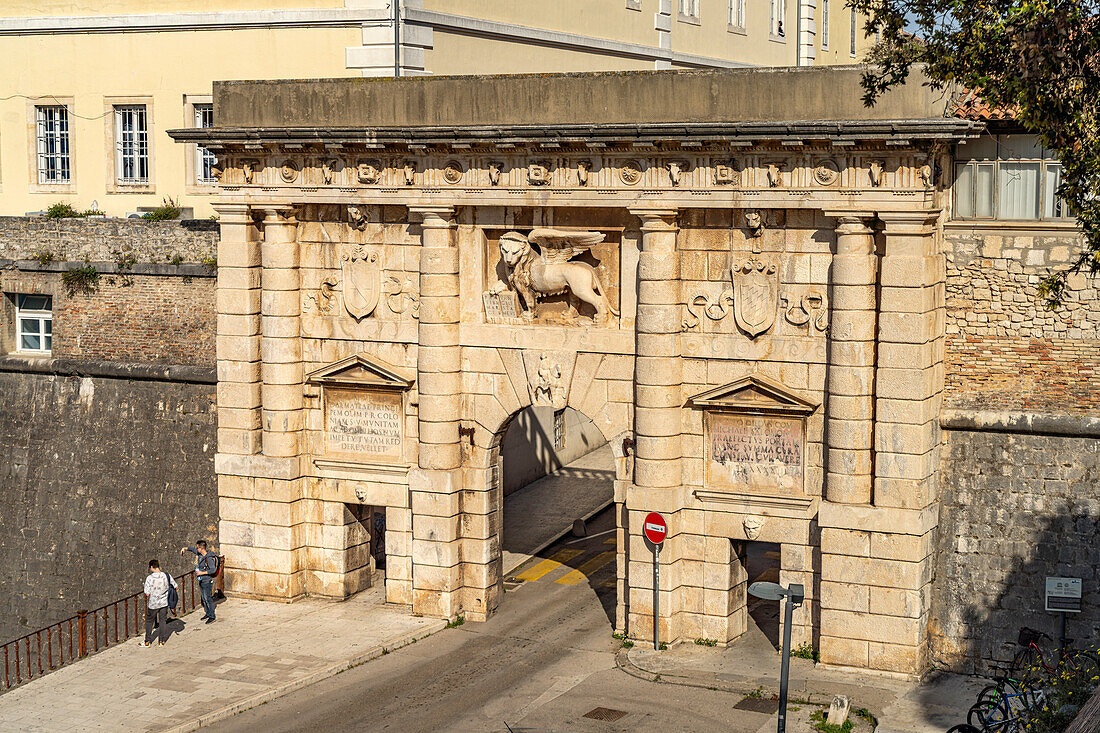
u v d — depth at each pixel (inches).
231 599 1482.5
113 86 1809.8
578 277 1320.1
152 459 1578.5
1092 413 1220.5
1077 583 1199.6
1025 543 1230.3
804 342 1251.8
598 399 1334.9
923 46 1114.7
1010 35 984.9
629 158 1270.9
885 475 1214.3
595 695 1211.9
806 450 1263.5
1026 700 1071.6
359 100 1369.3
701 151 1243.8
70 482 1624.0
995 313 1245.7
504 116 1317.7
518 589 1540.4
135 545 1587.1
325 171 1389.0
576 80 1290.6
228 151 1417.3
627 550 1342.3
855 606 1235.9
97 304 1627.7
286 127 1382.9
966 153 1249.4
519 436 2001.7
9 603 1656.0
